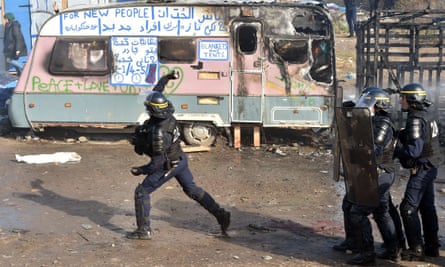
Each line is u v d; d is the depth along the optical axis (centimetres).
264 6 1207
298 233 727
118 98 1235
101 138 1321
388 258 634
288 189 945
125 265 600
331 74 1216
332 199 891
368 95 604
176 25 1220
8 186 925
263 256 636
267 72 1216
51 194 888
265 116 1224
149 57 1225
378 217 628
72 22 1237
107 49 1230
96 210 810
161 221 769
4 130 1345
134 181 975
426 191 642
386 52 1362
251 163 1128
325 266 611
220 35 1213
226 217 703
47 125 1253
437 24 1395
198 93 1221
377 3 1477
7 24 1772
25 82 1245
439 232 743
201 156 1182
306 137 1330
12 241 674
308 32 1221
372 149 579
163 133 657
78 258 619
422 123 613
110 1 1819
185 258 624
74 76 1236
